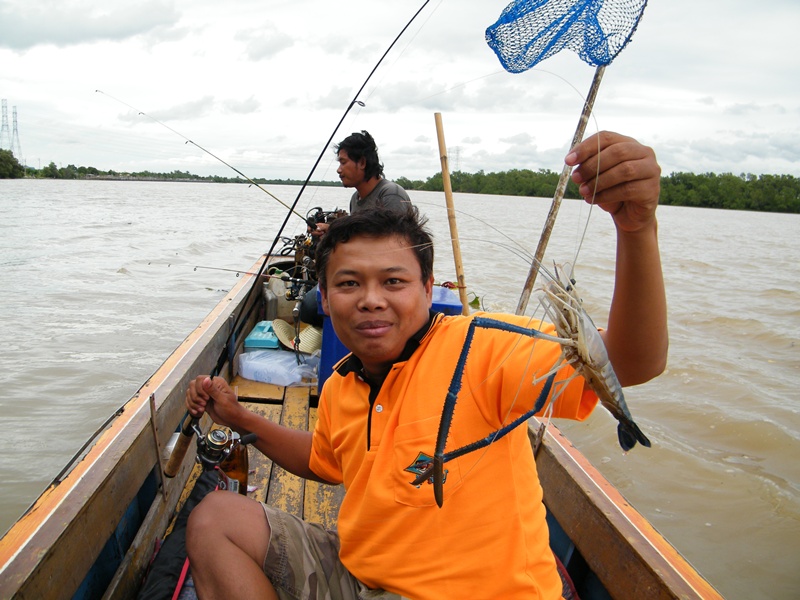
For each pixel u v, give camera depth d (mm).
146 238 19688
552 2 1749
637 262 1267
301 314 4609
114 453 2148
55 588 1670
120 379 6711
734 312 11828
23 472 4773
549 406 1395
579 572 2508
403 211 1621
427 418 1495
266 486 3020
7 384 6406
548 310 1352
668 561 1861
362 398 1675
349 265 1513
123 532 2414
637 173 1151
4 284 11344
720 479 5301
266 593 1584
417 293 1556
